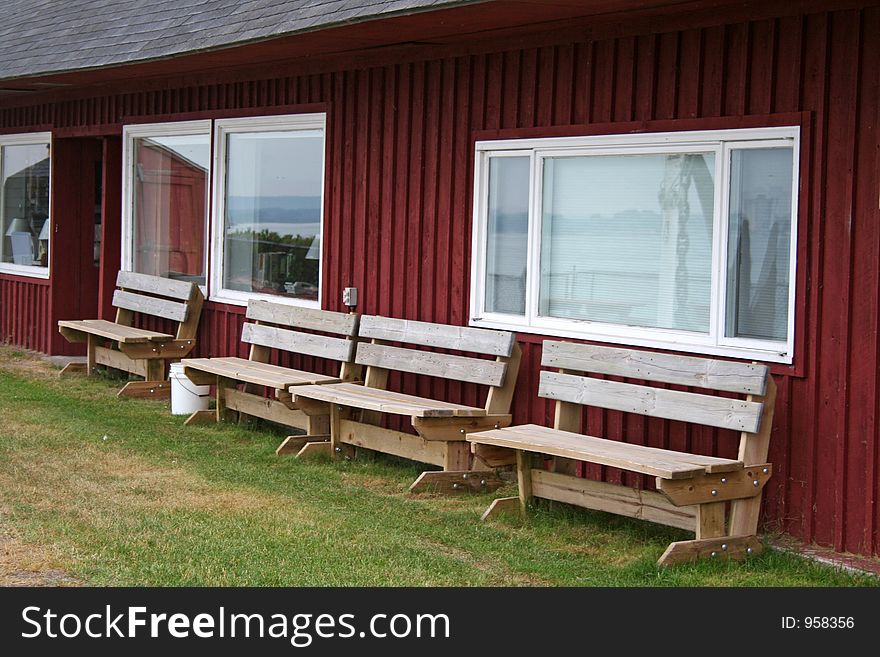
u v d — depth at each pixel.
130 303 11.46
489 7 6.48
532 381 7.62
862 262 5.89
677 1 6.32
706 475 5.82
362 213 8.92
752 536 6.00
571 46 7.29
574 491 6.58
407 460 8.28
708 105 6.55
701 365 6.30
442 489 7.39
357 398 7.76
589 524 6.60
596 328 7.26
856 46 5.86
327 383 8.57
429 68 8.30
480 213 7.96
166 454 8.30
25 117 13.61
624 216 7.18
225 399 9.54
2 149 14.16
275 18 8.20
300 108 9.50
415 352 8.07
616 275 7.24
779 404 6.25
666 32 6.75
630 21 6.91
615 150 7.10
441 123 8.22
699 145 6.63
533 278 7.66
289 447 8.40
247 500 7.05
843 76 5.94
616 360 6.75
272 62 9.59
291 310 9.28
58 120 12.95
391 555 6.00
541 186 7.60
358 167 8.96
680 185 6.86
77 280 13.22
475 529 6.54
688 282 6.84
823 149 6.02
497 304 7.95
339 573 5.68
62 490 7.16
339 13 7.38
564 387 6.97
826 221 6.03
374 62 8.71
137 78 11.31
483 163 7.92
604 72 7.11
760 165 6.41
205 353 10.86
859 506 5.92
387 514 6.83
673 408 6.38
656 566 5.76
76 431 8.99
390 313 8.67
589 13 6.70
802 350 6.12
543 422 7.55
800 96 6.11
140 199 11.87
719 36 6.48
